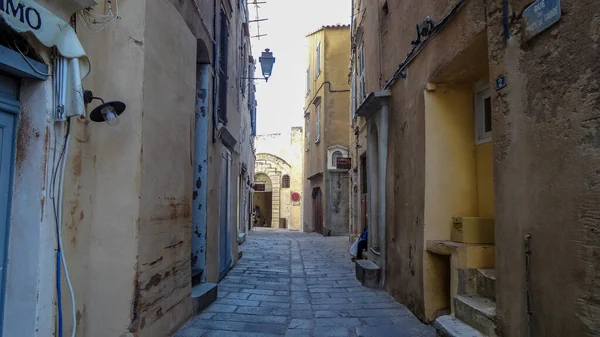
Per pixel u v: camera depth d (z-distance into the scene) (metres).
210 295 5.74
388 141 6.85
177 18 4.68
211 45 6.82
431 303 4.89
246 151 15.79
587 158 2.35
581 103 2.40
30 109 2.92
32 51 2.86
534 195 2.83
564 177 2.54
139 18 3.74
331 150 19.09
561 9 2.58
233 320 5.00
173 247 4.48
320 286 7.19
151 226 3.88
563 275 2.54
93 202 3.56
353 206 14.16
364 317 5.21
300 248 13.30
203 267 6.29
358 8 11.66
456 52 4.25
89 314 3.48
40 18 2.76
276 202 34.06
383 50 7.54
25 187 2.88
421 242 5.07
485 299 4.09
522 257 2.97
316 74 21.36
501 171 3.25
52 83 2.98
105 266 3.54
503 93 3.23
